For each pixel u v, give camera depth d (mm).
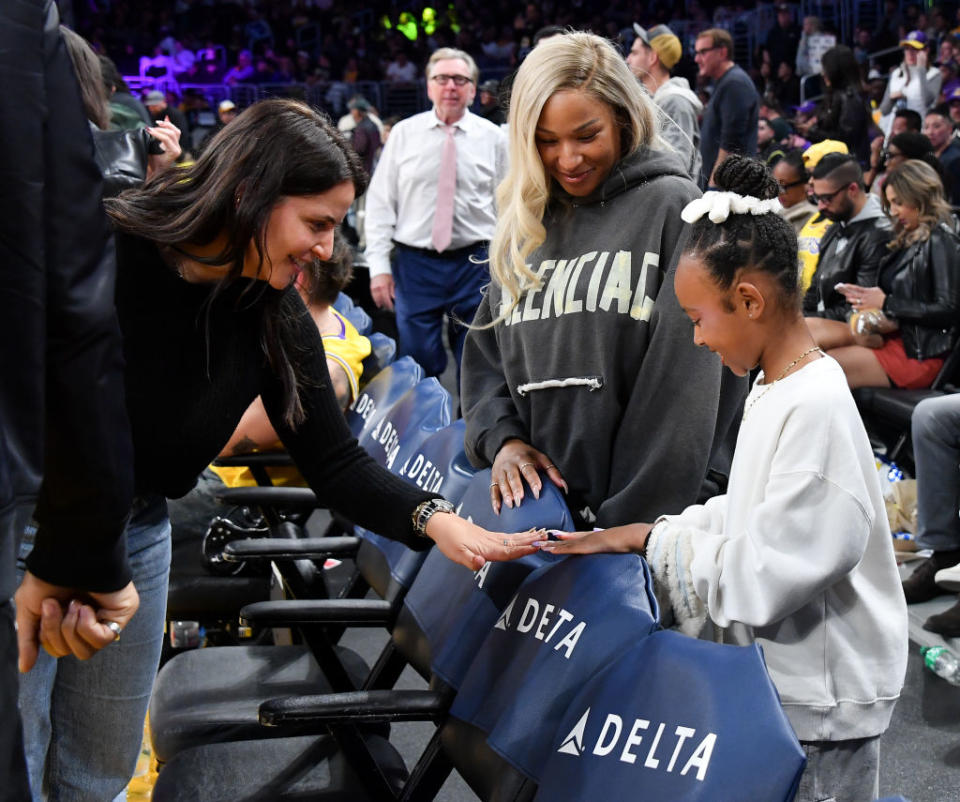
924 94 8156
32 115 1019
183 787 1821
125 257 1477
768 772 1137
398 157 4730
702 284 1415
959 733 2564
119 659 1669
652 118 1747
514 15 17016
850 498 1325
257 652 2328
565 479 1786
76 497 1201
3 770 955
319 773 1863
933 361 3959
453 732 1634
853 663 1399
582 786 1315
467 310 4801
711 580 1393
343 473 1779
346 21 17484
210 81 16922
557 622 1515
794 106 11117
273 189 1408
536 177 1719
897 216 4031
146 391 1514
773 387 1410
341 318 3062
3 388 1009
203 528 2814
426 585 1909
